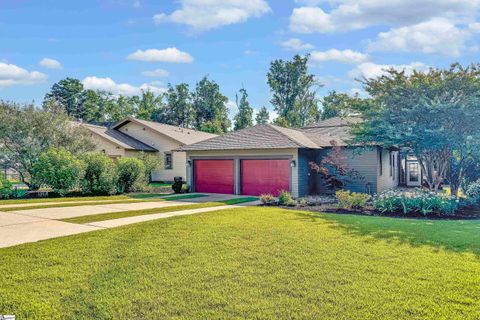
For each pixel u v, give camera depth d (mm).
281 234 7820
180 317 3986
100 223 9508
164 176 27734
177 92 56375
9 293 4625
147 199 16328
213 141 20609
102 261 5934
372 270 5445
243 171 19031
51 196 17375
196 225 8789
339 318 3943
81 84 64062
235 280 5074
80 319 3955
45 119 19531
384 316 3973
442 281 4973
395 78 14500
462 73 13305
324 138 21219
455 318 3900
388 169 21219
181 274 5320
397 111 14414
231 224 8930
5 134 18391
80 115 62406
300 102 52219
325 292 4633
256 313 4070
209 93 58344
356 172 18188
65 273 5371
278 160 17984
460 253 6379
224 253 6383
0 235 7977
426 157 14812
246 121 56812
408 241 7254
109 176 18812
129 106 63344
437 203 11539
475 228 8805
